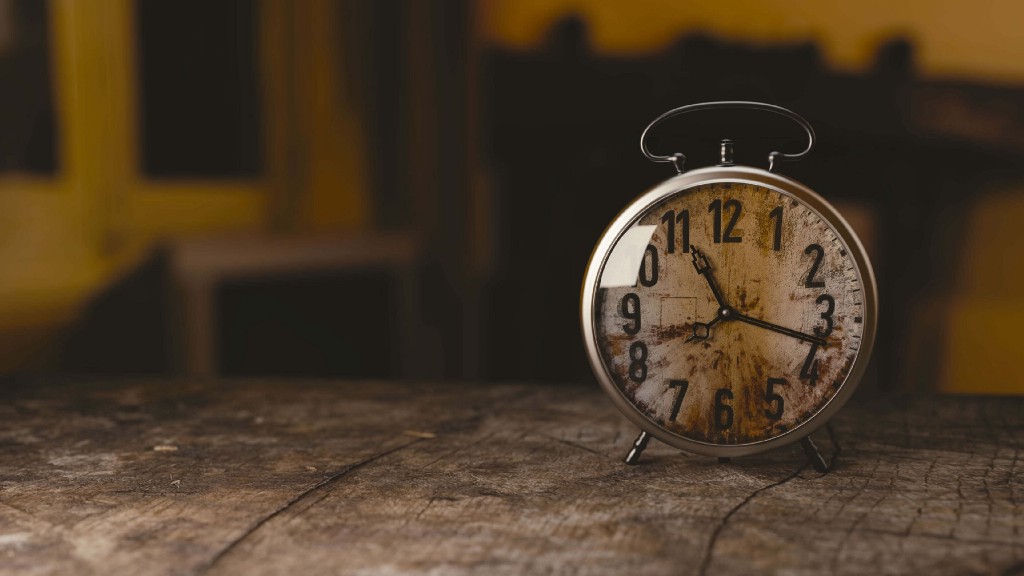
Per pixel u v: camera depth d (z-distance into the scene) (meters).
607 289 0.73
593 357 0.73
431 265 0.98
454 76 0.97
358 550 0.66
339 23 0.98
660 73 0.93
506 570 0.64
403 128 0.98
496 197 0.97
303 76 0.98
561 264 0.96
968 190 0.92
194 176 0.99
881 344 0.94
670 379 0.73
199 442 0.79
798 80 0.92
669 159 0.74
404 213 0.98
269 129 0.98
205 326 0.99
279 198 0.99
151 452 0.78
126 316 0.99
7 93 0.98
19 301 0.99
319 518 0.69
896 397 0.88
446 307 0.98
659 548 0.66
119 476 0.74
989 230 0.92
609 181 0.95
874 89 0.92
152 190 0.99
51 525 0.69
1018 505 0.70
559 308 0.97
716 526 0.68
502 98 0.96
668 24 0.93
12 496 0.72
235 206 0.99
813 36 0.92
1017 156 0.91
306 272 0.99
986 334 0.93
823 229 0.73
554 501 0.71
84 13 0.98
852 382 0.73
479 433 0.81
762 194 0.73
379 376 0.99
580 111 0.95
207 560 0.65
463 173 0.97
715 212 0.73
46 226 0.99
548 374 0.97
